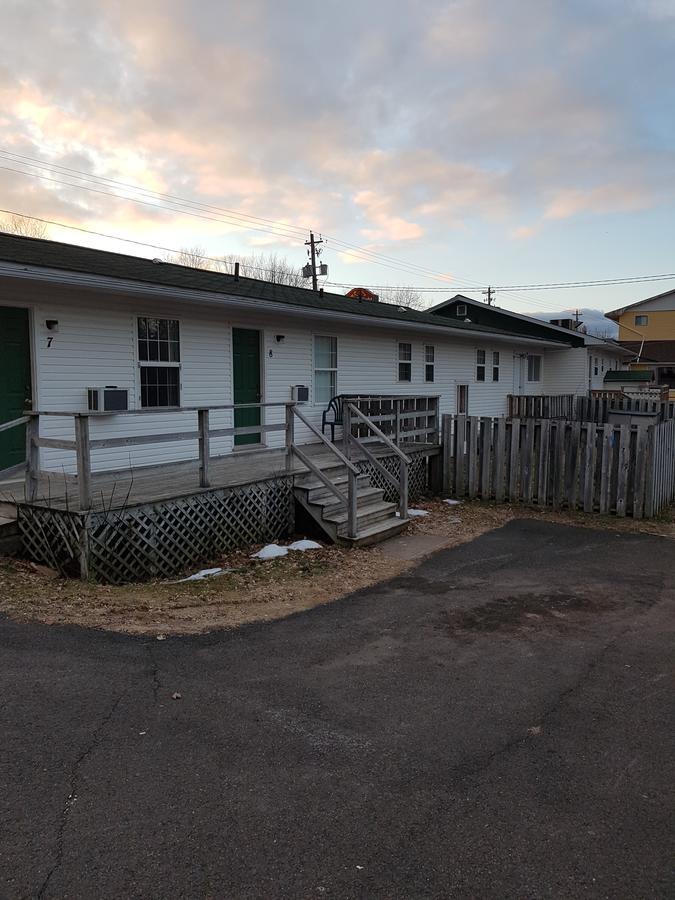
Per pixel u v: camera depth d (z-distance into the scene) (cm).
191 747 288
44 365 759
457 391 1756
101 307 817
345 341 1277
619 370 3425
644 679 379
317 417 1207
